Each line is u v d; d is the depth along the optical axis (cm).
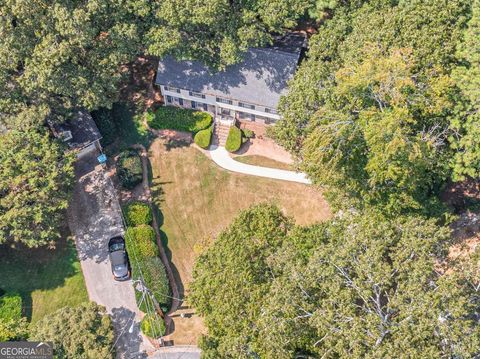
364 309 3419
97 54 4609
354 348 3195
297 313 3475
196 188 5147
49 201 4412
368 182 3966
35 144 4488
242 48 4666
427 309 3228
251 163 5262
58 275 4709
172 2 4478
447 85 3903
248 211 4147
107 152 5316
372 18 4381
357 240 3622
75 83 4516
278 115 5103
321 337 3472
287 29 5447
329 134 3872
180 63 5128
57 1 4272
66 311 4172
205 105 5419
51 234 4447
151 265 4578
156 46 4581
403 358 3070
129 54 4738
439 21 4122
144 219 4831
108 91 4881
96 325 4119
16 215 4228
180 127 5341
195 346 4406
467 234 4556
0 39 4194
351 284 3503
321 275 3531
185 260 4819
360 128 3912
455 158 4078
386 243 3622
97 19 4544
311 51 4700
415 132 4128
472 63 3969
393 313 3428
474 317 3416
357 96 4003
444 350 3203
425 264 3422
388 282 3397
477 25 4016
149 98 5569
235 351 3388
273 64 5000
